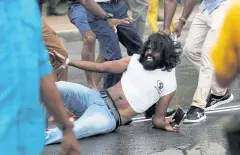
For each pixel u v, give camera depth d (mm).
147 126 8477
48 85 3895
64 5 22188
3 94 3648
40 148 3795
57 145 7398
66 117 4070
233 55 4191
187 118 8609
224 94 9516
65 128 4117
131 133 8078
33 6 3777
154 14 15023
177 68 13336
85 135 7707
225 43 4184
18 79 3662
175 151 7297
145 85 7832
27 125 3717
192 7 8727
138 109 7918
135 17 13453
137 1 13312
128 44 9562
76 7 10633
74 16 10648
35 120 3744
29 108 3711
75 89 7875
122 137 7887
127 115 7930
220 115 9000
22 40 3689
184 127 8398
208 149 7336
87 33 10539
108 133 8031
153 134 8039
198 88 8664
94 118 7723
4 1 3693
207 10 8648
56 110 3994
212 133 8023
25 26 3717
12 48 3668
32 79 3709
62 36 18797
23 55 3684
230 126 4660
